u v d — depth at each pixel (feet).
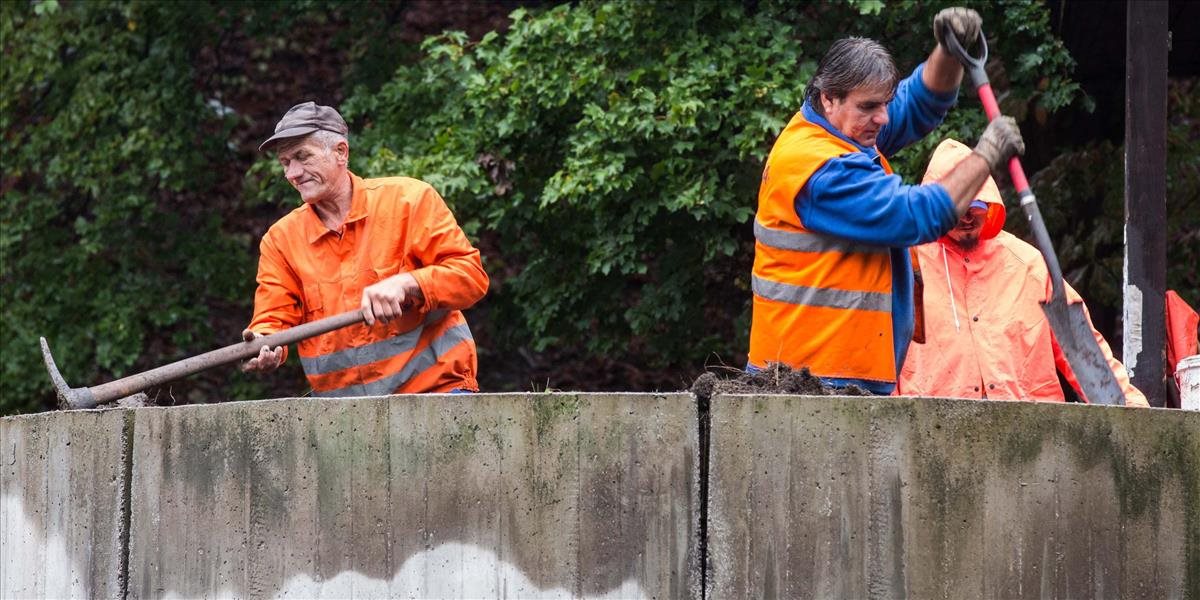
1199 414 47.16
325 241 56.03
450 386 56.54
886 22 102.58
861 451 45.83
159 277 124.16
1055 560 46.06
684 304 104.01
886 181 46.70
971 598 45.57
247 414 49.42
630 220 99.96
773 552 45.88
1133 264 73.56
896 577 45.52
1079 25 98.07
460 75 106.52
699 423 47.14
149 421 51.06
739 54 98.07
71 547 52.44
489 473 47.44
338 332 56.03
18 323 121.29
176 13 122.72
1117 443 46.70
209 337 126.00
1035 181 105.81
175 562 50.21
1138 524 46.62
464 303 55.11
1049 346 58.18
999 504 45.93
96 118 120.78
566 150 102.63
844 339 48.16
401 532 47.83
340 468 48.39
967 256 59.11
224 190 132.36
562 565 46.83
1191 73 104.37
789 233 48.73
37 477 53.98
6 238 121.70
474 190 100.94
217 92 132.16
